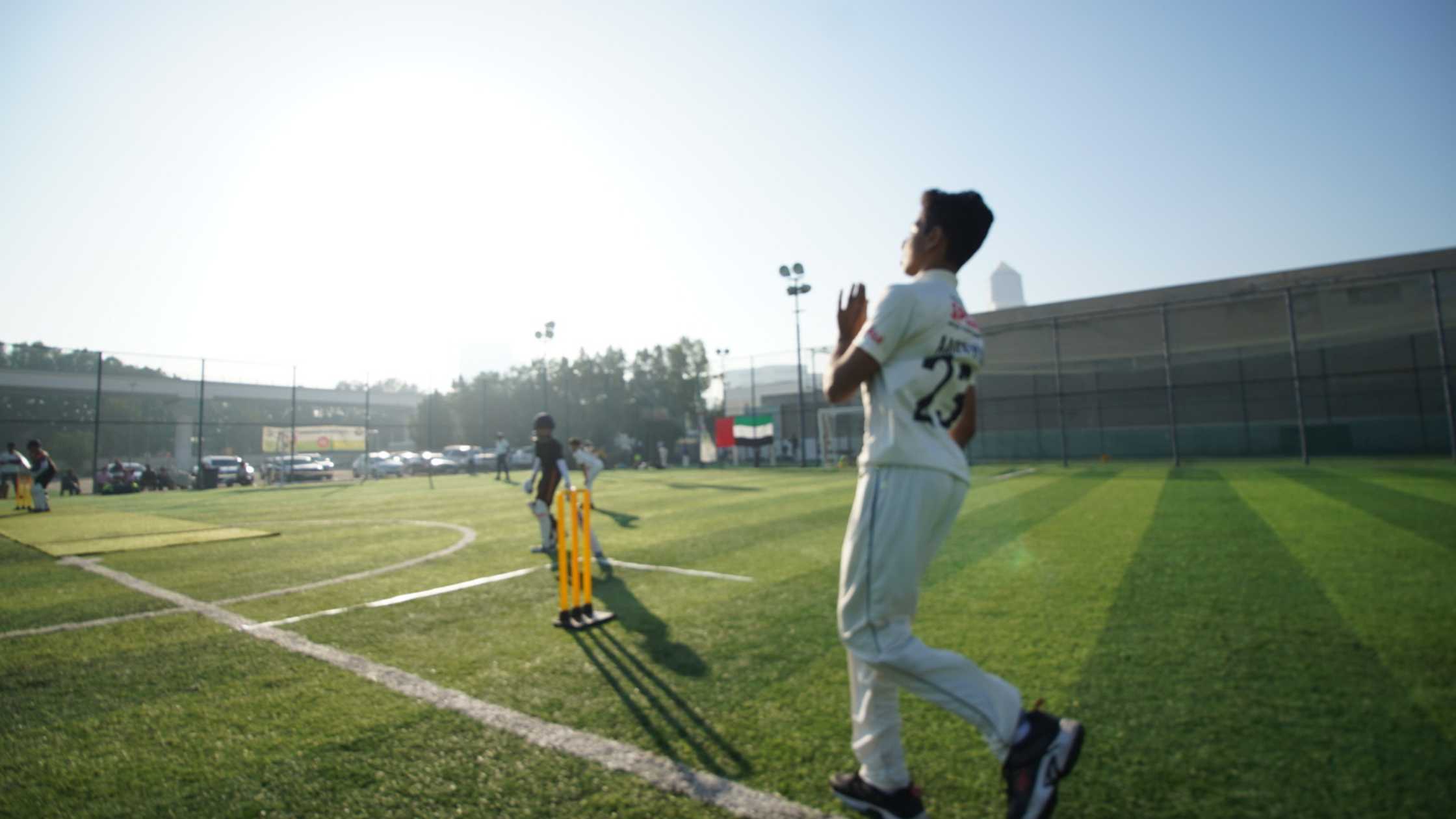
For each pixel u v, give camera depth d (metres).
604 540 8.09
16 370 41.94
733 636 4.03
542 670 3.50
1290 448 29.02
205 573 6.39
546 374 38.47
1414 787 2.09
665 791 2.22
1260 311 27.77
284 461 30.19
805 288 29.52
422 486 22.16
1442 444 26.84
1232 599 4.40
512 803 2.18
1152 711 2.73
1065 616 4.15
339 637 4.16
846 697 3.02
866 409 1.94
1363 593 4.40
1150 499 10.83
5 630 4.37
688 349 54.91
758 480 19.66
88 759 2.57
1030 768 1.66
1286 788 2.12
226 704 3.08
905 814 1.88
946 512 1.82
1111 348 29.73
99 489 23.17
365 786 2.32
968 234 1.96
